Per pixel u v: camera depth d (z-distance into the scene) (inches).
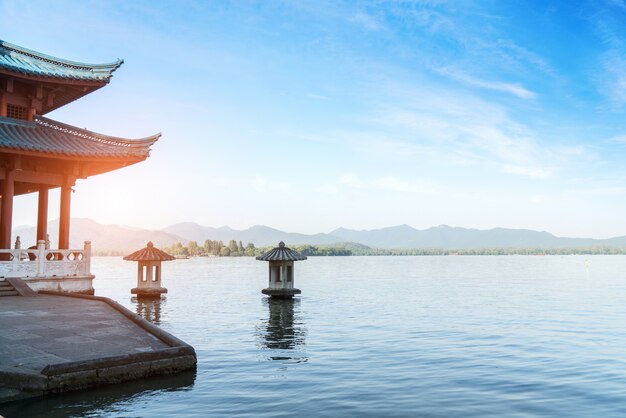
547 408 413.4
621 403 427.8
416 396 441.7
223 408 397.4
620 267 4729.3
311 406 408.5
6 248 974.4
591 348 669.3
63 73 1081.4
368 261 7647.6
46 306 745.6
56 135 1061.1
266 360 579.5
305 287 1861.5
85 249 1020.5
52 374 410.0
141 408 389.7
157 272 1314.0
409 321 920.3
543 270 3914.9
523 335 768.3
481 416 390.9
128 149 1088.2
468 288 1820.9
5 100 1041.5
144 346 502.6
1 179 986.1
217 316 974.4
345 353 625.0
